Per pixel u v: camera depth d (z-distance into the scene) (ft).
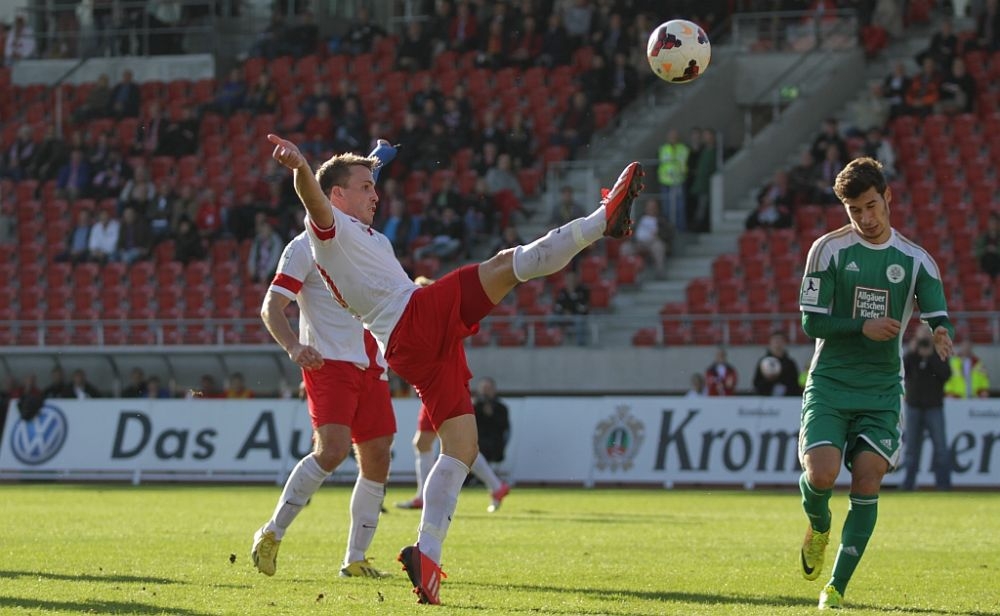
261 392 251.60
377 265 64.90
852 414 65.51
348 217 65.67
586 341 237.66
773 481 189.98
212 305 264.31
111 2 338.95
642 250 252.21
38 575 74.79
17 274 281.74
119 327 267.59
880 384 65.26
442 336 62.95
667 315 232.12
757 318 225.56
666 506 152.66
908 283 65.92
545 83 294.87
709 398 195.31
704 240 259.19
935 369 179.63
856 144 254.47
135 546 95.30
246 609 60.18
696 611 61.67
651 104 284.00
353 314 66.59
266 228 262.47
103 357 257.75
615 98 283.59
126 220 278.46
